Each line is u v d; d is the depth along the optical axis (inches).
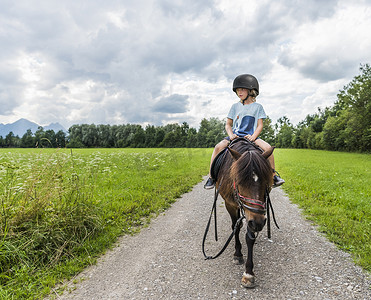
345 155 1253.7
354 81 1413.6
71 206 169.8
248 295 105.0
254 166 98.6
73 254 143.3
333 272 121.6
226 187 118.1
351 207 230.5
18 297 104.1
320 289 107.8
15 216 143.4
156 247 156.9
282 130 3631.9
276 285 112.0
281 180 130.0
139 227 194.1
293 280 115.8
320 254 141.8
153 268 130.0
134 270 128.4
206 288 110.8
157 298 104.0
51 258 132.9
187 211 237.9
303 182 369.7
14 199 152.7
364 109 1395.2
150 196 275.7
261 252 147.3
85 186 197.5
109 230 179.9
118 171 445.7
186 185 353.1
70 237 154.6
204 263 134.6
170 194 295.9
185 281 117.0
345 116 1754.4
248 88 139.7
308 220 205.5
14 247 125.1
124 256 145.3
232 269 127.4
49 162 187.0
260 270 126.1
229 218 216.5
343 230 172.9
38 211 152.6
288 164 694.5
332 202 250.2
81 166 442.6
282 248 151.9
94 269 130.5
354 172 502.9
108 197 262.2
